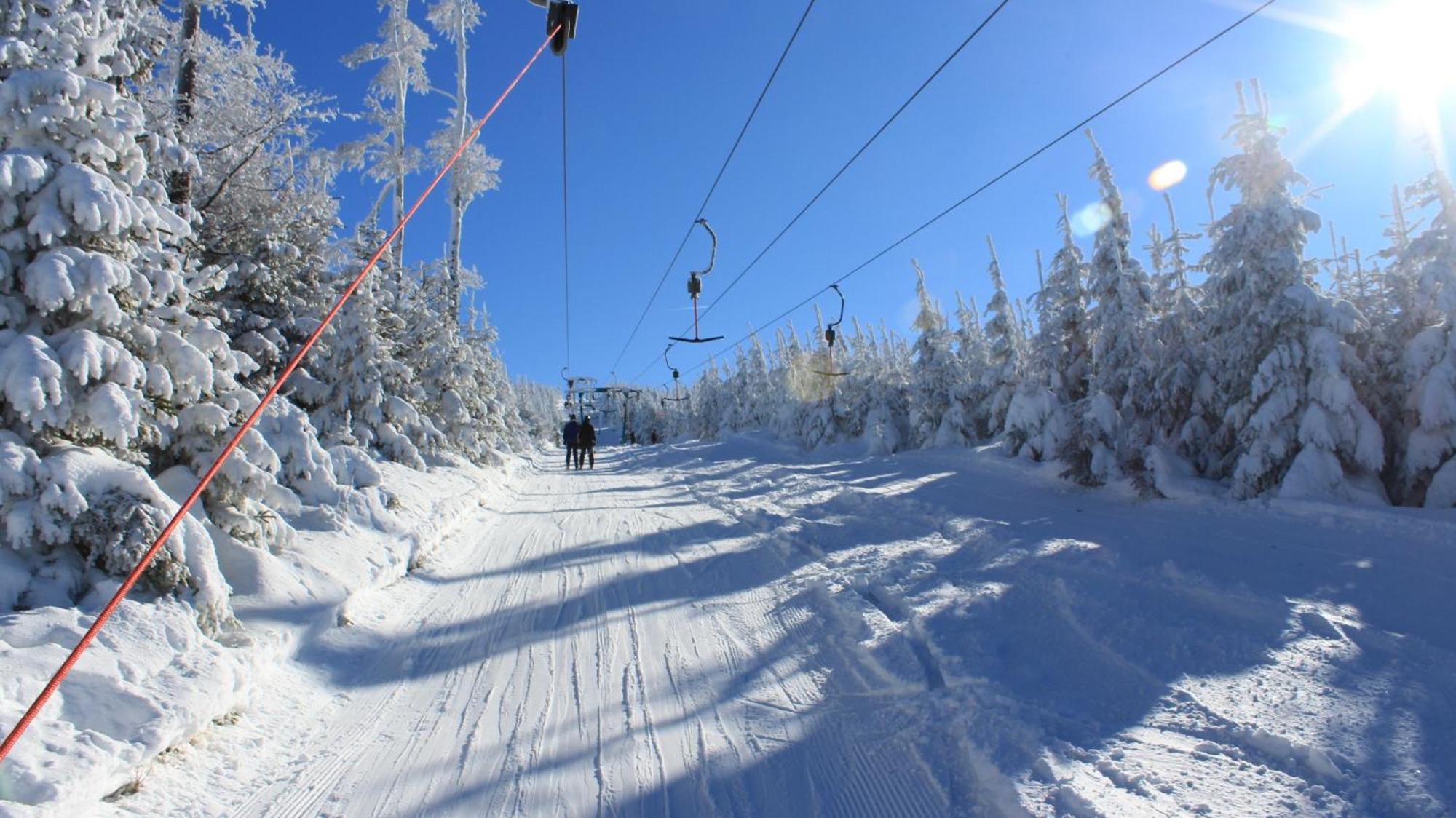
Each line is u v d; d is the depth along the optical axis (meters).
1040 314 19.19
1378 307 13.50
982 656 4.80
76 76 4.46
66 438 4.62
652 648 5.55
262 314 10.41
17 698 3.02
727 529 10.68
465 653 5.55
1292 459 12.38
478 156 20.00
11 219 4.38
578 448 27.75
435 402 17.70
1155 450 13.45
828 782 3.52
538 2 6.74
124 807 3.03
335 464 9.10
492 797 3.44
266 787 3.51
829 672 4.94
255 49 9.66
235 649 4.39
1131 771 3.21
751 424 50.25
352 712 4.45
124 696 3.34
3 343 4.26
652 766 3.73
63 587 4.02
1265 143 13.01
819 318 36.22
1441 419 11.40
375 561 7.10
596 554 9.23
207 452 5.45
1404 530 9.38
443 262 19.03
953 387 27.72
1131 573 6.66
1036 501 13.51
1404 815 2.87
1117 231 15.97
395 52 18.08
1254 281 12.83
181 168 6.41
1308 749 3.32
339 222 11.95
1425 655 4.55
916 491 15.09
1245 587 6.00
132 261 4.91
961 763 3.55
